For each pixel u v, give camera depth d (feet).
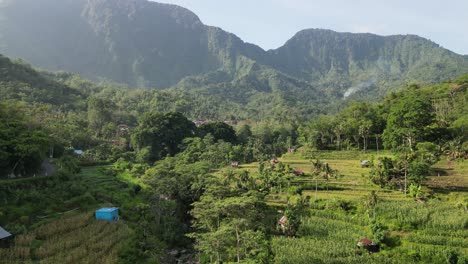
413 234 191.93
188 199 283.38
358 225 211.20
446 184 255.09
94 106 553.64
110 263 168.55
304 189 273.33
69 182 276.00
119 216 242.99
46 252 171.22
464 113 403.34
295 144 544.62
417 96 408.05
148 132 457.27
